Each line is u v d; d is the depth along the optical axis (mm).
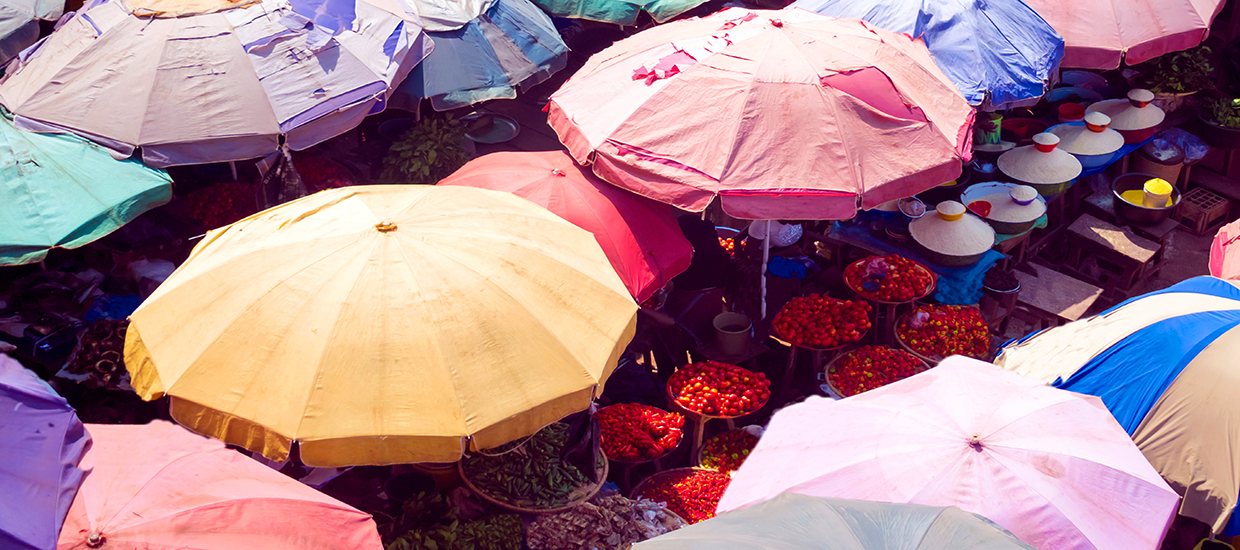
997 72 7691
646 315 7238
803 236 8359
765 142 6078
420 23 7348
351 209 4938
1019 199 7672
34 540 3211
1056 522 3674
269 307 4320
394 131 8516
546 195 6285
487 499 5266
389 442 4117
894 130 6230
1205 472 4523
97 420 5883
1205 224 9594
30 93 6266
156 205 6070
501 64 7711
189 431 4148
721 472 6156
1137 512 3775
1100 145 8570
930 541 2967
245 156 6371
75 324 6062
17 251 5465
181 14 6535
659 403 6871
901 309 7590
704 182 5992
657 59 6793
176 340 4379
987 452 3918
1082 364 5152
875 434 4164
